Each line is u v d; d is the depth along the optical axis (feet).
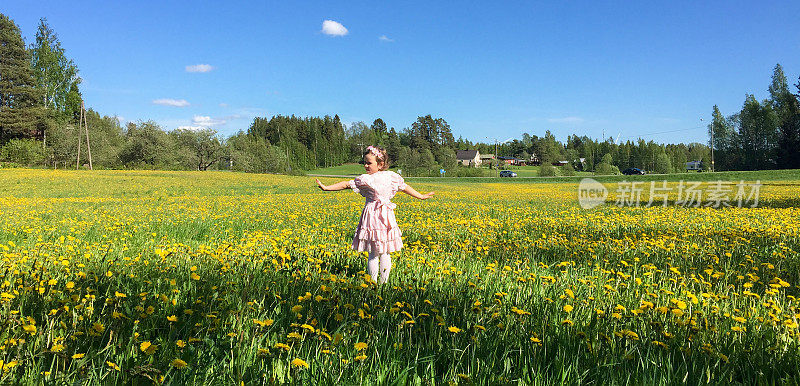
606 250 19.53
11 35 212.43
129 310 8.89
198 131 257.55
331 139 470.39
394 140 470.39
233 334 7.49
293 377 6.32
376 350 7.50
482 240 22.35
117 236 23.73
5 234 23.85
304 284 11.84
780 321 8.80
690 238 22.97
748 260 16.85
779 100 242.37
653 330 8.65
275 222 32.09
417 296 10.29
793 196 61.77
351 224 29.53
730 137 260.42
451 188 104.94
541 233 25.98
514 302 10.61
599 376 6.94
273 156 268.21
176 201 59.57
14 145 197.88
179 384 6.05
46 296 9.57
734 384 6.95
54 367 6.71
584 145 461.37
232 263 14.06
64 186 92.17
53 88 224.33
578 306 10.18
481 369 6.95
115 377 6.26
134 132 238.07
